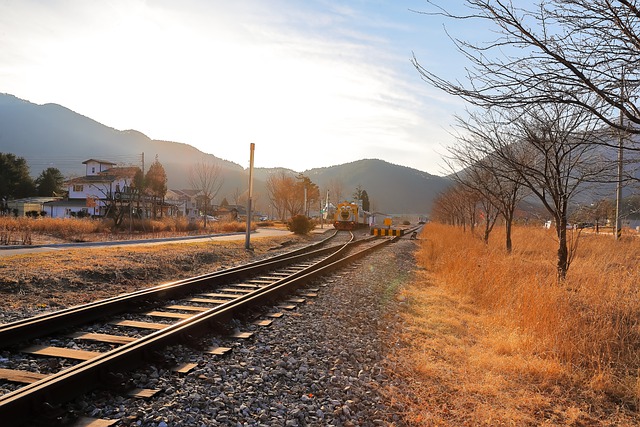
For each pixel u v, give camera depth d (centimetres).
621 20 332
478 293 1105
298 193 7900
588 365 636
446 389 542
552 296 820
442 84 383
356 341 721
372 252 2389
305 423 428
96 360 471
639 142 414
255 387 498
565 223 1059
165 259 1556
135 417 400
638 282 1092
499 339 732
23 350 570
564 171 996
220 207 11469
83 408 413
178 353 582
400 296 1144
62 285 1058
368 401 490
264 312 862
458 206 3344
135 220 3434
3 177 6788
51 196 7638
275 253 2309
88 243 2022
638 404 522
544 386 566
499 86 373
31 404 379
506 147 911
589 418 485
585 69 353
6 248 1661
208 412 427
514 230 3108
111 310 784
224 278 1218
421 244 3241
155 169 5912
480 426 448
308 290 1152
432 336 782
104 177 6869
